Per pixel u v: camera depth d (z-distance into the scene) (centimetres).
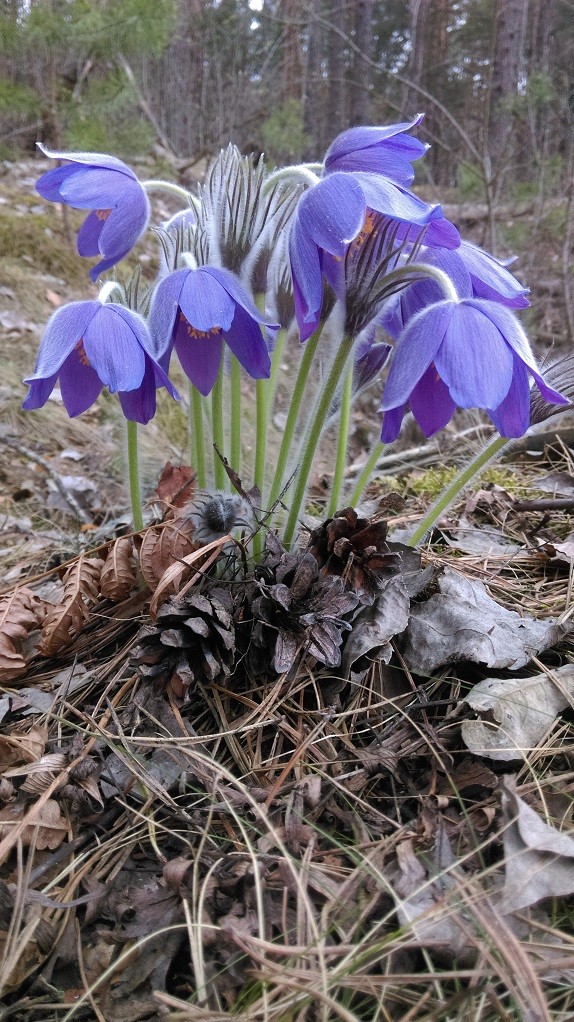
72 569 29
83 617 27
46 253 83
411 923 16
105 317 23
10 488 51
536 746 22
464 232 123
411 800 21
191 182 129
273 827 20
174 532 27
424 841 19
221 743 23
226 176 25
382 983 15
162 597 26
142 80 152
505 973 15
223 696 24
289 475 31
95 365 22
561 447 49
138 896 18
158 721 23
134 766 22
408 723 23
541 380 21
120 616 28
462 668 25
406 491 46
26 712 25
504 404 23
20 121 123
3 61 103
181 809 20
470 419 75
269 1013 15
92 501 51
